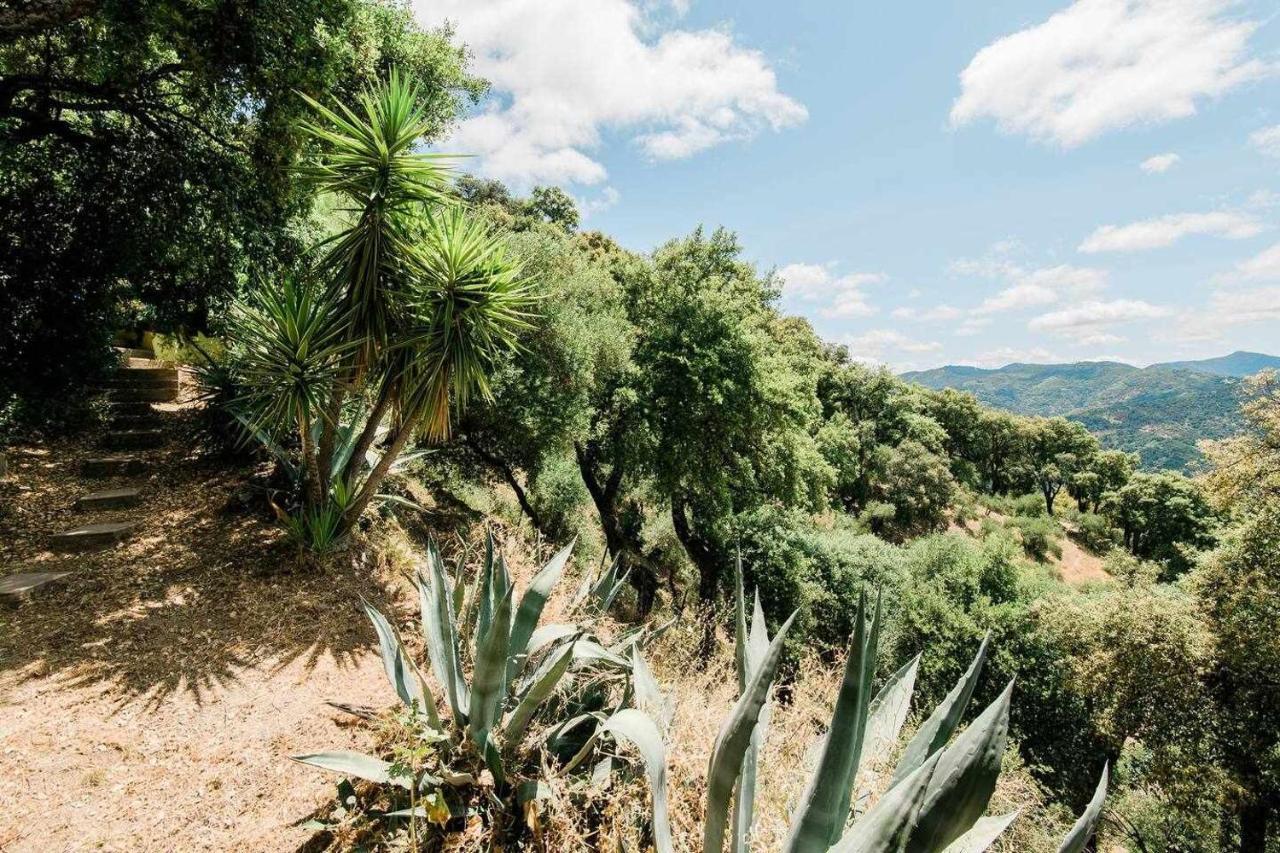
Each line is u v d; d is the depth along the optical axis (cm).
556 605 417
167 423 745
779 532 1605
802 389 1705
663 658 356
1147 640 1041
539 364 1006
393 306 489
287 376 454
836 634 1505
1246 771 963
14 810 240
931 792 126
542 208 3903
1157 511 4291
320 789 263
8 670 332
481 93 1085
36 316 672
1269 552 959
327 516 494
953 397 5728
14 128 616
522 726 238
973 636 1394
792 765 219
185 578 455
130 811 245
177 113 680
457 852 206
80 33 591
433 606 308
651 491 1455
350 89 786
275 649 386
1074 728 1261
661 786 174
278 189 679
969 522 4397
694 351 1237
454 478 1129
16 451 614
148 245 723
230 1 537
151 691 330
